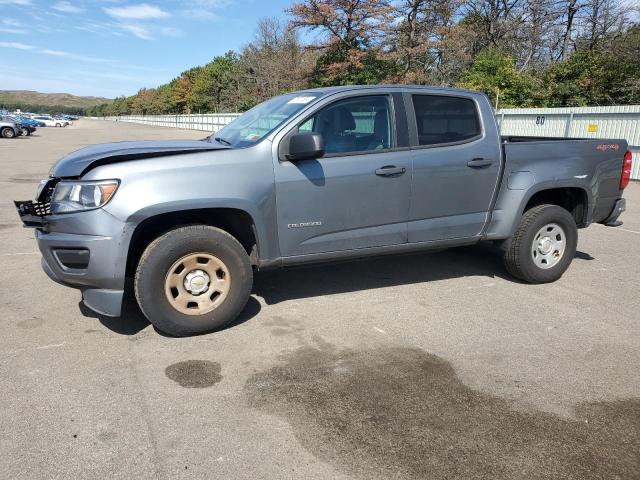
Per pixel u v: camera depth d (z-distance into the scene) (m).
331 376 3.43
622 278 5.62
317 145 3.82
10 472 2.48
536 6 34.22
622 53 24.38
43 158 18.78
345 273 5.65
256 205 3.96
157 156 3.83
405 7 29.95
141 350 3.76
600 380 3.43
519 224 5.15
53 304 4.63
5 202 9.83
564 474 2.54
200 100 66.88
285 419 2.94
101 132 46.78
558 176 5.14
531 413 3.04
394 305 4.72
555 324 4.34
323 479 2.47
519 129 18.06
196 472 2.50
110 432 2.79
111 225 3.60
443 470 2.55
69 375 3.38
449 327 4.25
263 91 42.84
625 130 14.54
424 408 3.07
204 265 3.92
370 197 4.39
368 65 31.42
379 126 4.46
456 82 31.11
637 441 2.80
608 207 5.59
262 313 4.49
